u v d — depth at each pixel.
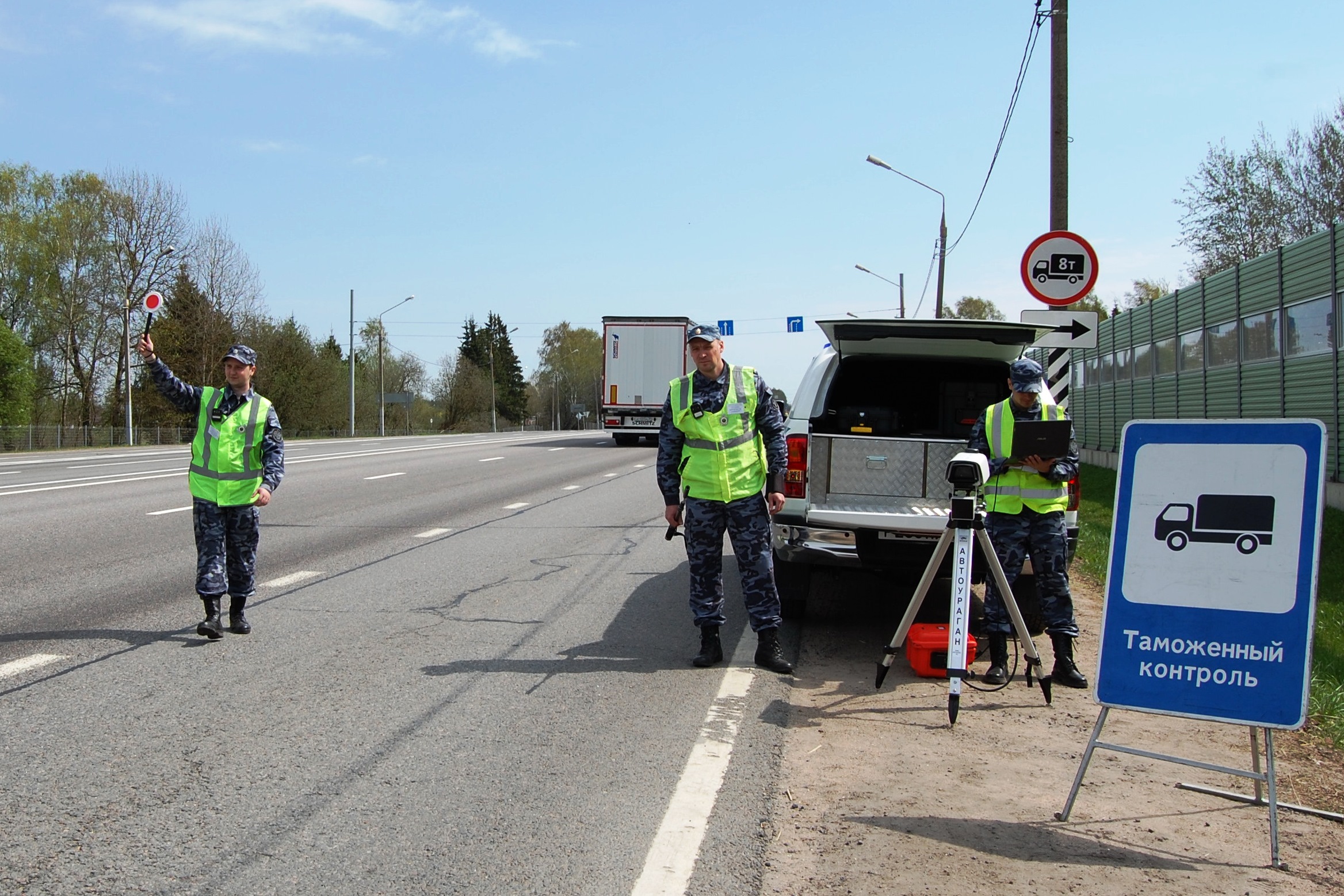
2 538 10.76
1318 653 7.17
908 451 6.84
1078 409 30.05
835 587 9.33
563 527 12.46
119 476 19.05
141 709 5.25
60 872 3.49
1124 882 3.54
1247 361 17.78
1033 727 5.34
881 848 3.79
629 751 4.80
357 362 96.12
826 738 5.09
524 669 6.16
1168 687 4.16
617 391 34.25
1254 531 4.12
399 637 6.87
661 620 7.57
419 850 3.71
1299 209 32.75
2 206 55.62
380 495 16.14
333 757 4.63
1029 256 10.55
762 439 6.49
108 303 55.88
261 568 9.40
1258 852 3.83
